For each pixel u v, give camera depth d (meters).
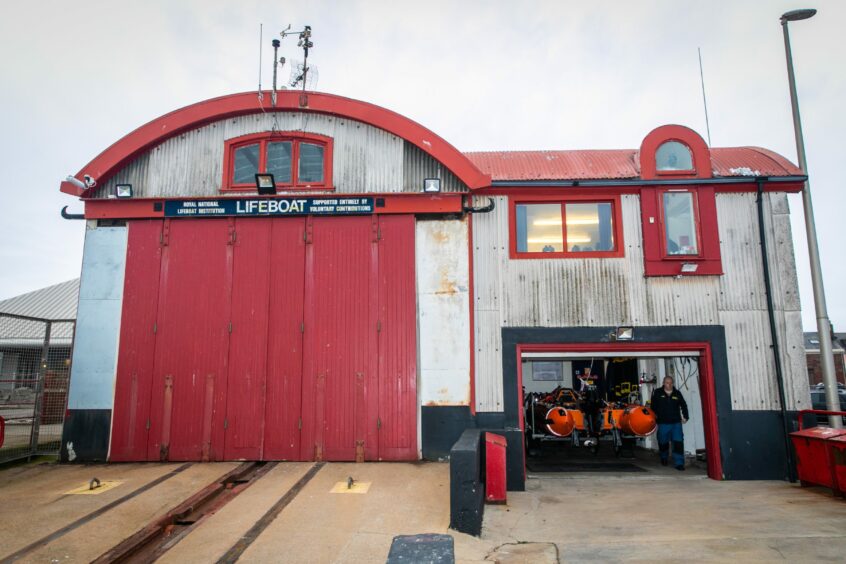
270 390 9.56
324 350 9.65
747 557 5.85
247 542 6.26
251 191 10.19
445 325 9.71
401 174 10.13
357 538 6.35
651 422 11.12
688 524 7.02
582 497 8.48
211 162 10.30
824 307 10.07
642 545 6.27
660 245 9.97
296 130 10.31
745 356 9.77
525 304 9.94
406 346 9.62
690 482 9.43
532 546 6.28
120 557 5.96
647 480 9.68
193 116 10.27
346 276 9.84
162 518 6.94
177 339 9.74
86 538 6.34
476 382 9.68
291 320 9.74
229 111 10.26
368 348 9.63
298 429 9.44
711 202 10.09
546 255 10.09
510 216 10.18
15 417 10.20
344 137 10.27
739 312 9.89
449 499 7.54
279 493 7.82
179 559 5.93
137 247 10.05
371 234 9.96
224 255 9.97
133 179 10.30
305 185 10.14
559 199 10.28
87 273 9.99
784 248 10.02
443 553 2.62
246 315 9.78
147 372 9.67
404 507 7.28
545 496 8.56
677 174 10.12
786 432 9.45
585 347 9.84
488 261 10.05
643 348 9.84
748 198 10.18
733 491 8.70
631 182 10.05
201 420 9.51
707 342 9.82
